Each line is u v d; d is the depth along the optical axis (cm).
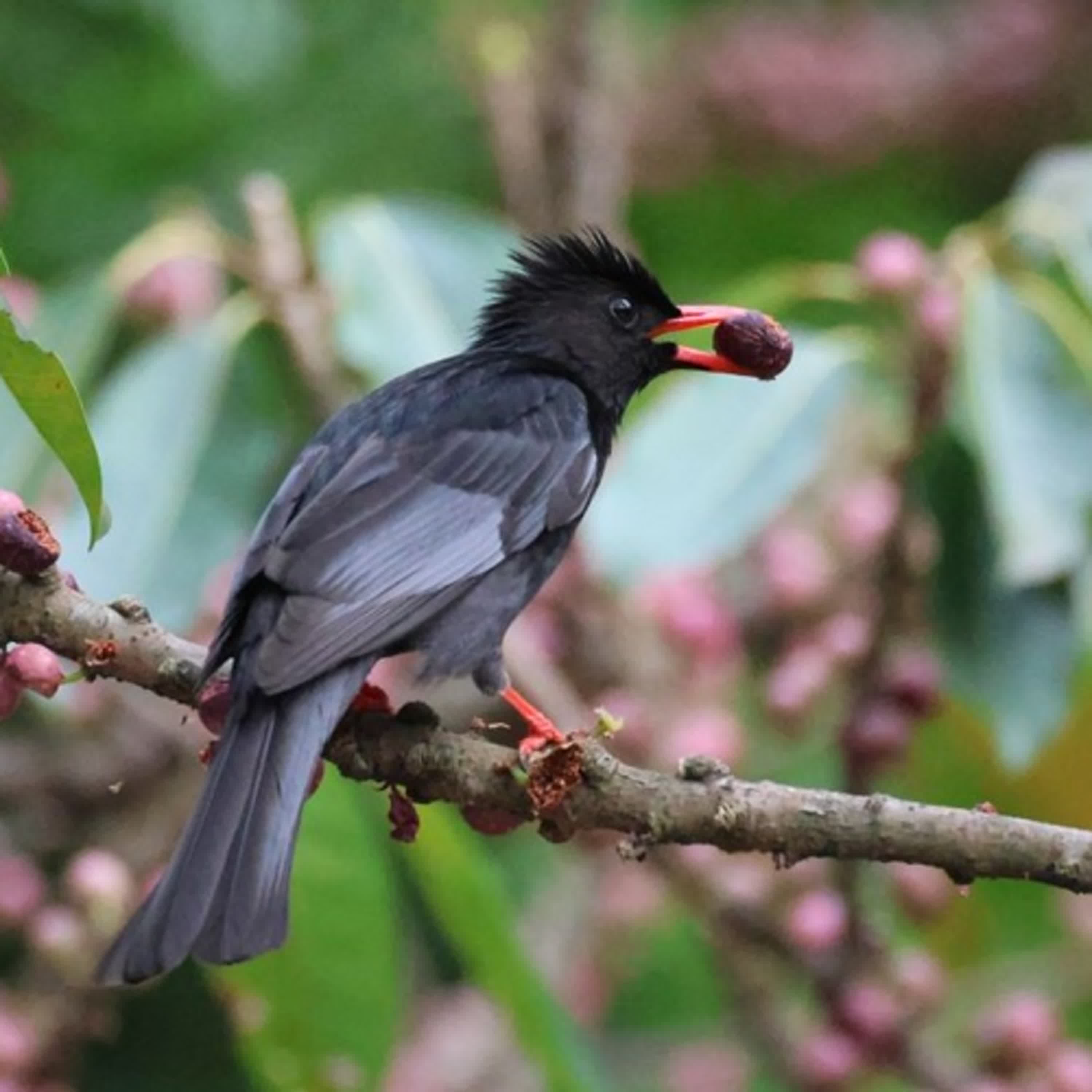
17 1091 1123
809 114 1688
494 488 1043
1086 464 1113
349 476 1019
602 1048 1437
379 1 1602
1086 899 1427
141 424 1208
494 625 1022
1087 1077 1182
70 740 1310
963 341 1140
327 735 890
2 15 1570
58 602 878
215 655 891
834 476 1398
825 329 1502
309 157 1561
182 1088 1254
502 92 1489
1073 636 1120
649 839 862
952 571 1131
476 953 1107
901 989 1201
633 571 1155
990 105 1723
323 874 1124
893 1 1786
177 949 809
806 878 1241
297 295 1250
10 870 1176
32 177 1543
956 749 1404
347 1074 1150
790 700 1239
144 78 1573
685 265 1634
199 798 869
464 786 891
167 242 1246
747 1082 1430
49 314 1242
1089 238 1184
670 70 1689
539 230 1473
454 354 1212
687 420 1174
